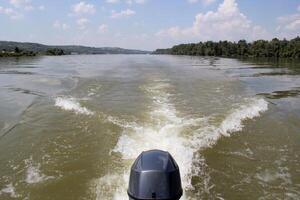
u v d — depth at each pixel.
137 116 12.71
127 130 11.02
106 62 61.94
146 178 3.68
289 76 33.06
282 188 8.09
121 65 46.06
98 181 7.86
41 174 8.36
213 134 10.88
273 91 22.23
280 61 72.06
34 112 14.07
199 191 7.66
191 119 12.38
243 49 110.31
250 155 9.84
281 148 10.62
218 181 8.21
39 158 9.36
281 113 14.99
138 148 9.56
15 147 10.29
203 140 10.34
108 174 8.19
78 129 11.54
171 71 33.62
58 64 56.56
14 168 8.80
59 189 7.61
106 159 9.02
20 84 25.23
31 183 7.93
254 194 7.76
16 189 7.69
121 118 12.44
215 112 13.56
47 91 20.98
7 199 7.27
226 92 18.94
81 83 22.66
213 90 19.58
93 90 19.25
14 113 15.04
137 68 38.31
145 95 17.36
